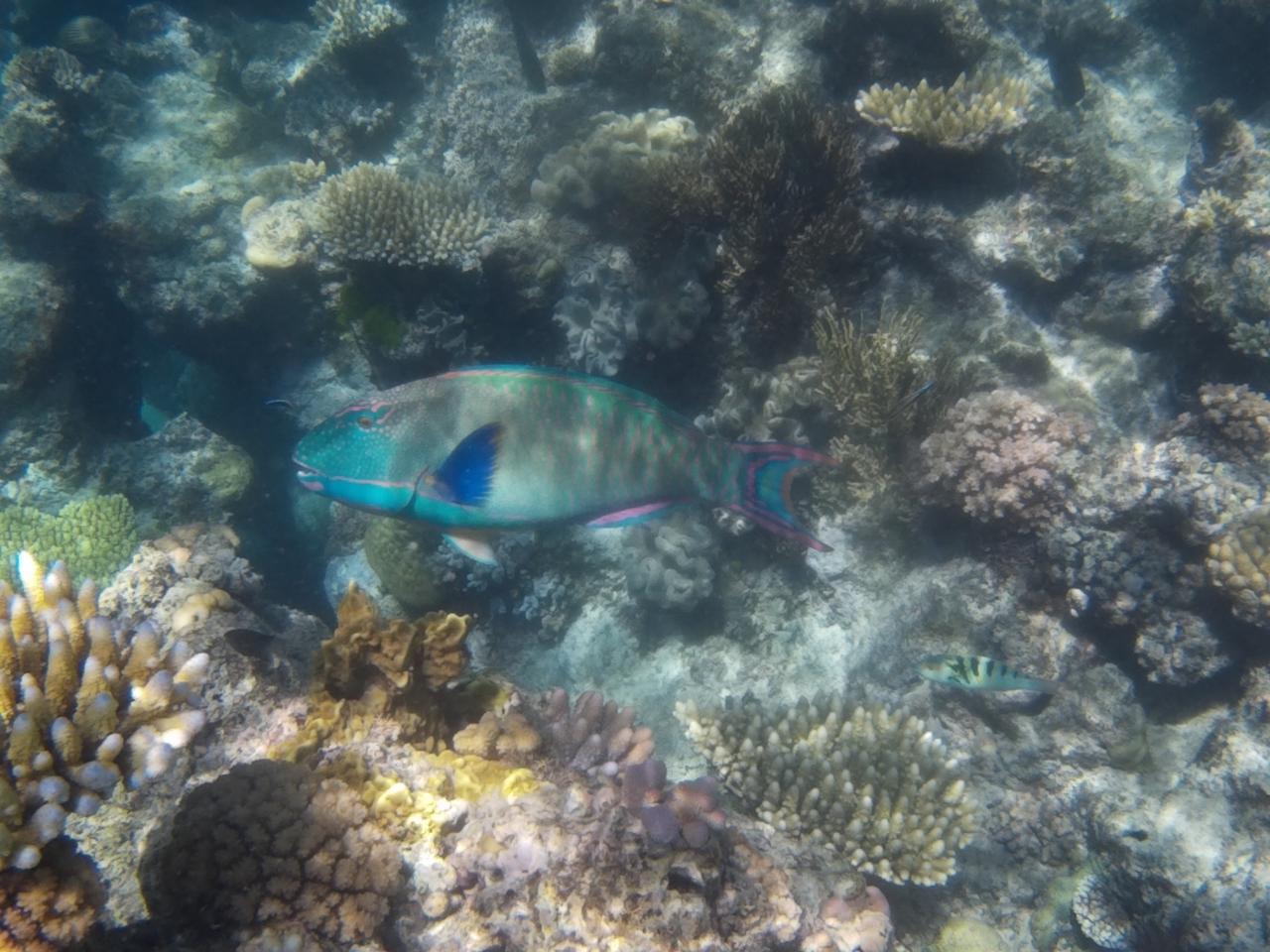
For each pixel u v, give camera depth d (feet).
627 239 4.79
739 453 2.63
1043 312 4.40
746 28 5.09
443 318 4.96
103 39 7.01
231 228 6.23
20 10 7.91
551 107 5.34
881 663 4.10
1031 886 3.76
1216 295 4.01
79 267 6.29
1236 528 3.56
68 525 4.66
